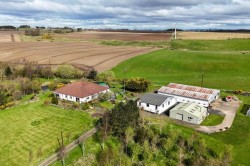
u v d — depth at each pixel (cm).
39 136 5616
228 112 7144
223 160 4509
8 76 10288
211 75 11450
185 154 4969
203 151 4972
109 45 19738
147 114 7012
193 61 12988
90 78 10538
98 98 7912
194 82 10281
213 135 5803
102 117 6188
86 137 5503
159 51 15762
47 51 16562
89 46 19088
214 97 8025
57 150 5041
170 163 4738
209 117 6812
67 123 6219
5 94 7981
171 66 12662
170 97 7562
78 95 7606
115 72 11900
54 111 6962
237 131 5984
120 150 5100
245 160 4847
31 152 5000
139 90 8875
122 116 5419
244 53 15112
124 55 15025
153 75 11494
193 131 5941
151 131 5578
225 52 15738
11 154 4950
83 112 6862
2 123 6281
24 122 6312
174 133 5338
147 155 4812
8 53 15700
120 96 8369
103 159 4756
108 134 5456
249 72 11819
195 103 7350
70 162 4675
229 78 10900
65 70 10819
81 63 13275
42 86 9412
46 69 11100
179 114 6619
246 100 8125
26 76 10525
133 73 11794
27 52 16088
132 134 5231
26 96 8256
